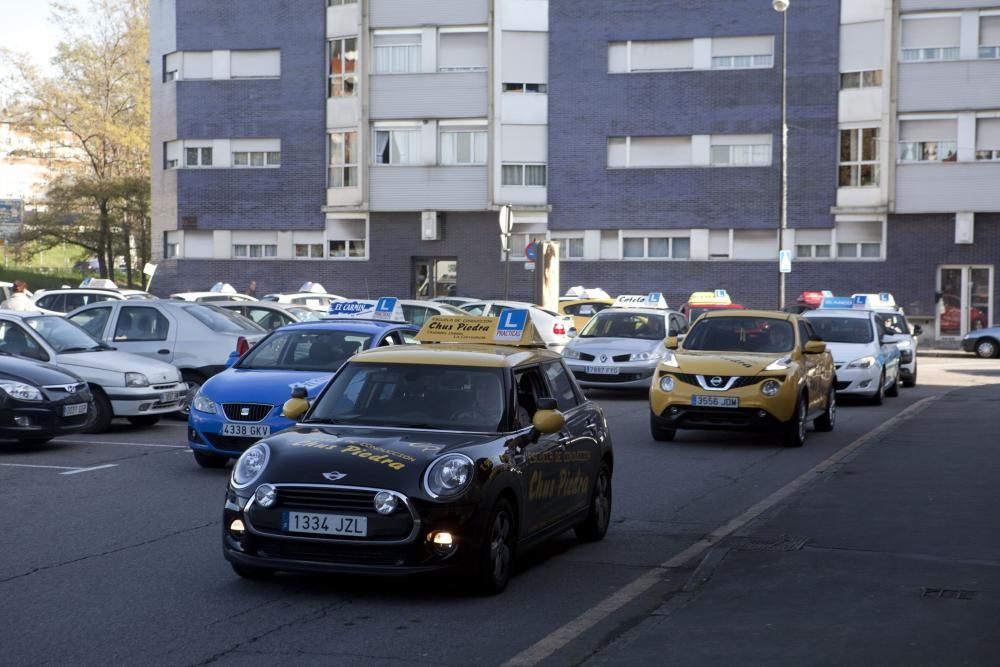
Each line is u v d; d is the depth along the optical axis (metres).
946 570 11.21
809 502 15.16
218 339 25.17
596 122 59.41
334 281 62.59
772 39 57.91
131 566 11.59
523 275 60.69
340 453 10.41
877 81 56.66
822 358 24.70
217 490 16.17
